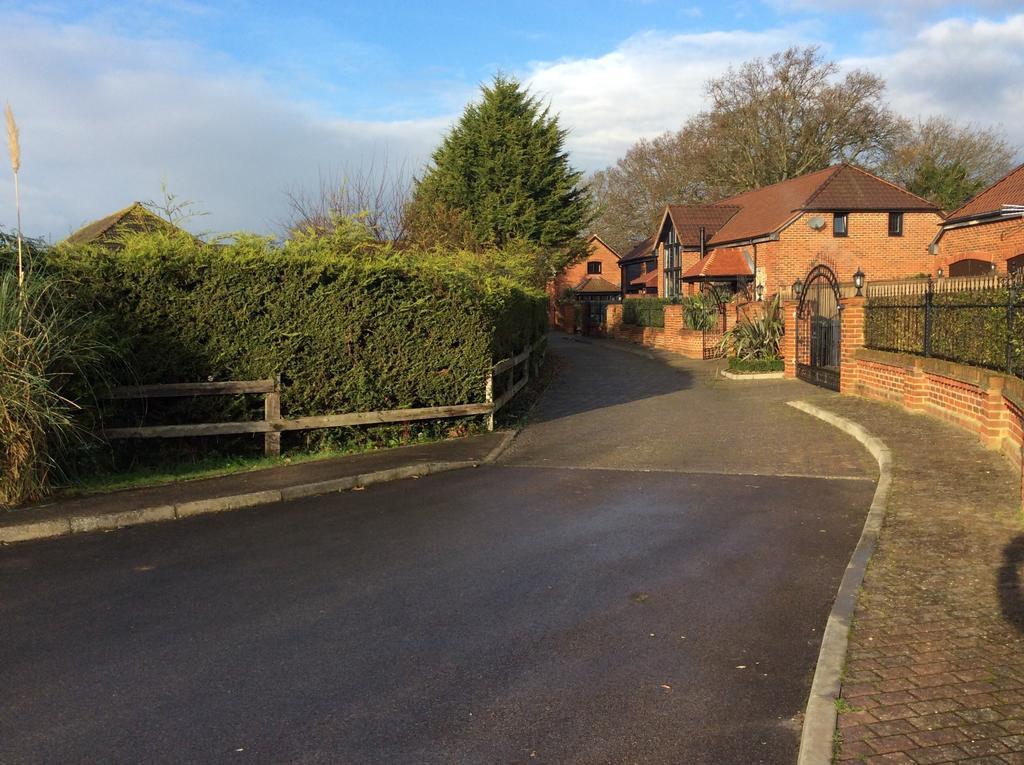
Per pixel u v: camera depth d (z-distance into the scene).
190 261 9.40
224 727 3.62
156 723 3.65
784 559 5.95
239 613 4.99
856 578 5.27
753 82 47.56
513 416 14.05
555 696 3.88
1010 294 8.76
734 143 49.03
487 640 4.55
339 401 10.48
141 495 7.80
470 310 11.73
